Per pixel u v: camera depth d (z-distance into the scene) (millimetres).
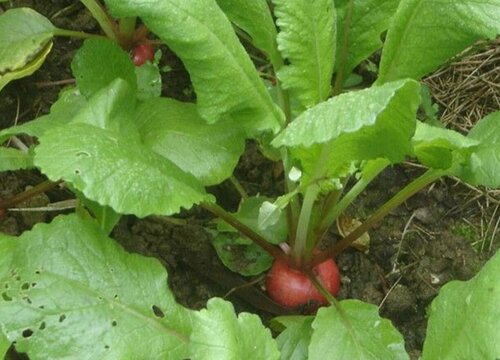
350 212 446
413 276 435
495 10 342
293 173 349
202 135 374
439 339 311
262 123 358
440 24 351
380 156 324
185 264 426
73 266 311
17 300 299
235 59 338
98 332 305
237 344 288
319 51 354
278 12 344
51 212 430
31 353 294
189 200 311
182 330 321
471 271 435
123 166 301
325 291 387
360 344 344
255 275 420
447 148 326
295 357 359
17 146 445
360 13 387
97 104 342
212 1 331
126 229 427
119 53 401
